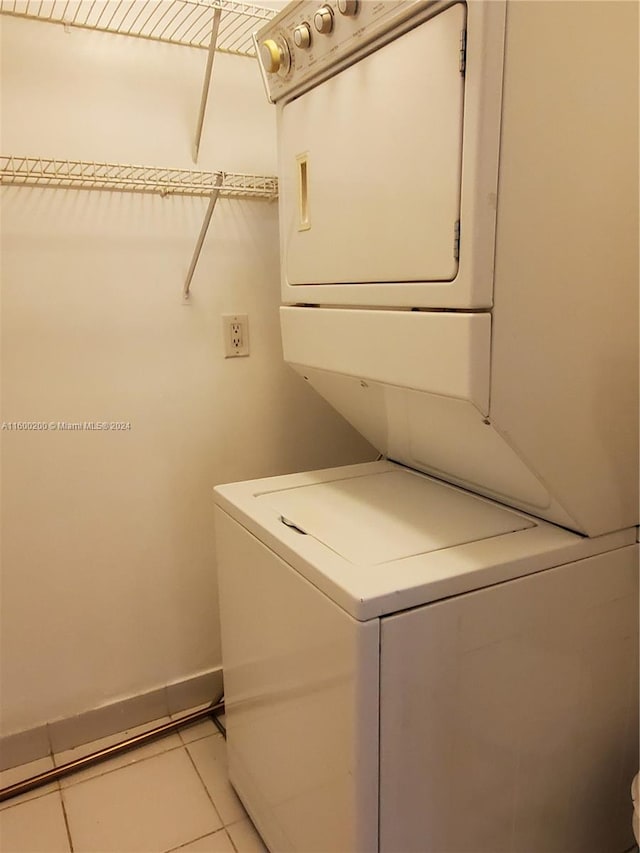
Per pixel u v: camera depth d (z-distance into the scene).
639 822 1.33
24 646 1.99
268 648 1.50
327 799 1.30
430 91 1.12
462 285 1.11
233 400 2.17
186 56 1.89
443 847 1.31
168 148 1.92
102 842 1.78
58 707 2.08
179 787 1.97
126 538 2.08
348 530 1.40
